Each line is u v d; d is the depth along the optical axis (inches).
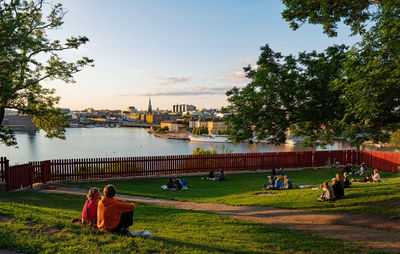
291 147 6107.3
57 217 344.2
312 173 1066.1
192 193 751.1
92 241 241.4
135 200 642.8
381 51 356.5
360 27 397.7
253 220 457.4
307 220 447.8
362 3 419.2
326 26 462.9
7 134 807.7
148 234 286.7
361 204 500.7
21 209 348.8
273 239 345.4
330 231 383.9
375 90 366.9
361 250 299.6
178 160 1014.4
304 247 311.0
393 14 337.4
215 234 361.4
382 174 1061.1
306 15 476.4
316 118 526.3
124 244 236.5
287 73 546.3
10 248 214.5
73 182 861.2
